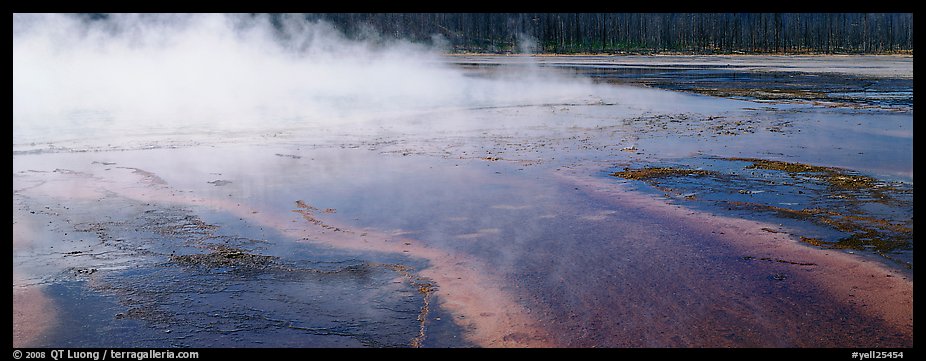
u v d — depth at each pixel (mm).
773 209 7508
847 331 4484
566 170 9766
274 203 7816
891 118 15992
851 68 41469
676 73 36250
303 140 12695
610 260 5828
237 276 5488
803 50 75312
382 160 10625
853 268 5602
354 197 8102
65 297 5062
